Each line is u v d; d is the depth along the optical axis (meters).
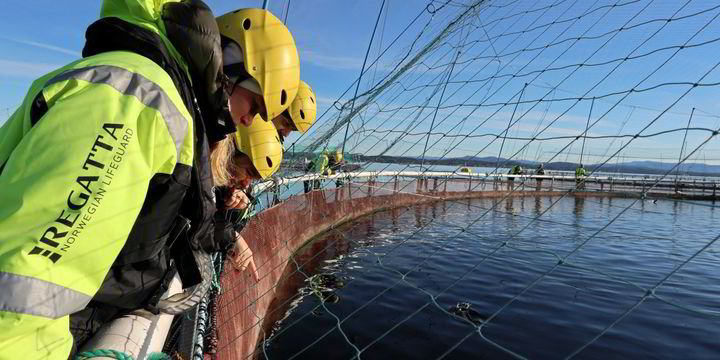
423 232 13.81
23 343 0.84
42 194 0.80
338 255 10.35
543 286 7.83
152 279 1.25
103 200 0.86
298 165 10.78
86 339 1.32
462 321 6.05
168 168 1.01
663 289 7.83
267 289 6.44
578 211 21.11
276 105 1.59
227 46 1.53
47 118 0.84
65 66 1.01
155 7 1.17
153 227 1.09
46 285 0.81
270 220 7.30
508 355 5.00
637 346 5.29
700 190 30.22
